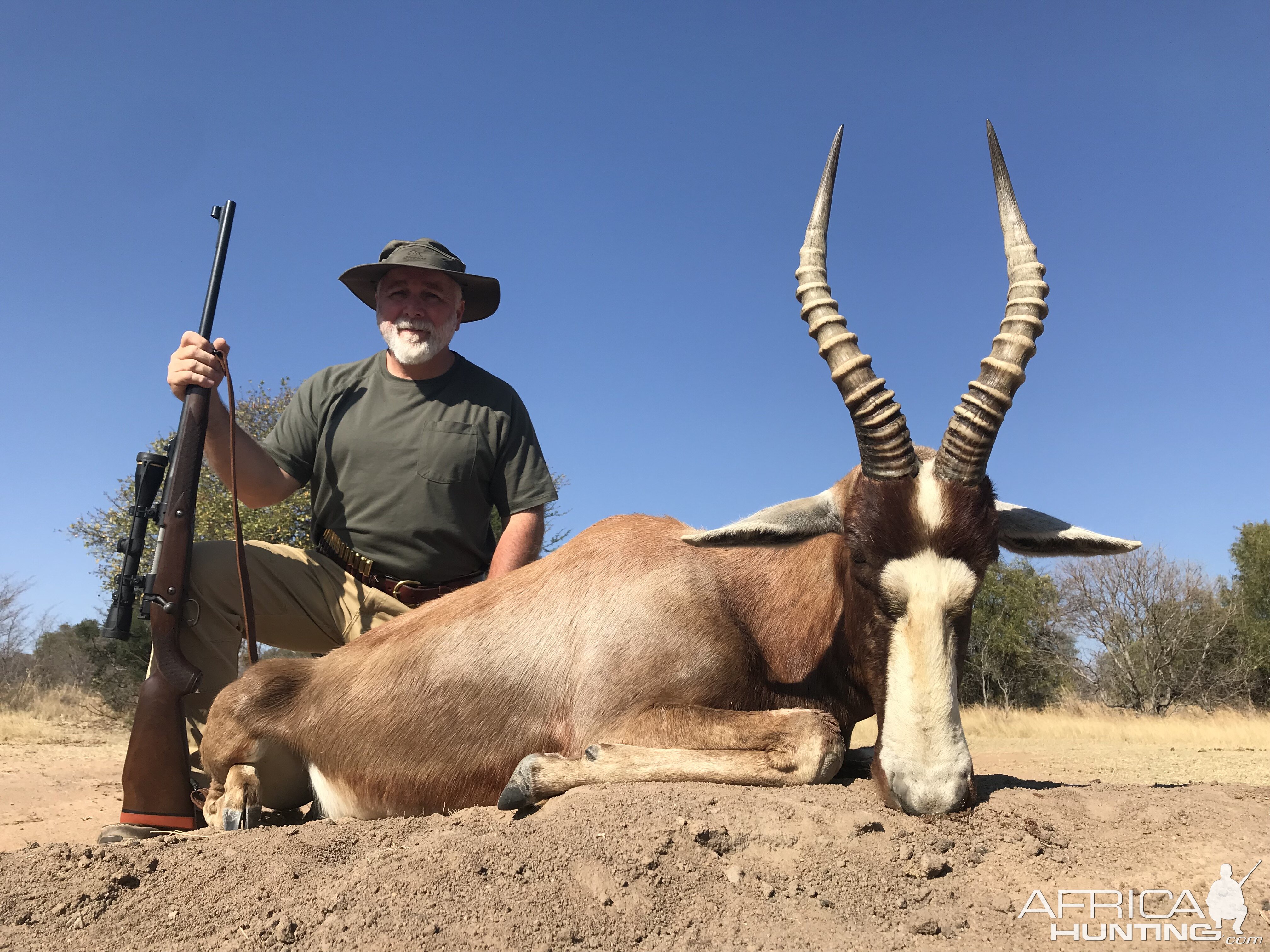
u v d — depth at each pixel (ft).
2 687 29.53
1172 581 37.93
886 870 3.56
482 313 7.73
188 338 5.66
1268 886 3.39
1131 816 4.06
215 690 5.95
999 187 4.70
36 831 7.48
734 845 3.71
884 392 4.41
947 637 4.17
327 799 5.44
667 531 5.55
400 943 3.18
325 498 6.72
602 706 4.95
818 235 4.85
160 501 5.59
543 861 3.58
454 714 5.24
